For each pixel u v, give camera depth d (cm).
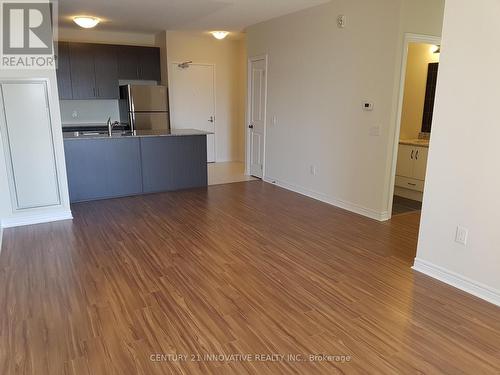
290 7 496
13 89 390
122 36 726
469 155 263
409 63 559
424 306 257
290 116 565
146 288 279
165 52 715
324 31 480
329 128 493
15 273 302
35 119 404
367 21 418
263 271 308
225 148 848
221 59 797
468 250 272
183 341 219
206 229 405
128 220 433
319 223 428
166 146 557
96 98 689
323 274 303
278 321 239
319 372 195
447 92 271
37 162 413
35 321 237
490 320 242
